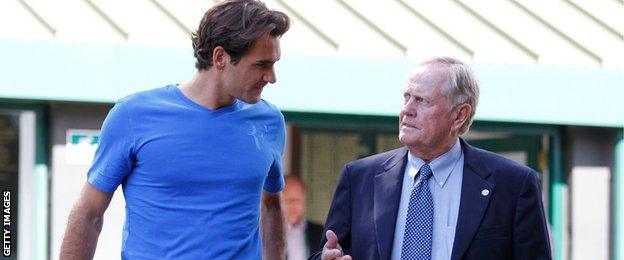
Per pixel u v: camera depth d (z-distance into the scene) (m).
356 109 19.72
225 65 10.75
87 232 11.12
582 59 21.16
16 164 18.72
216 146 10.91
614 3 23.33
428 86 11.57
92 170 11.06
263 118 11.34
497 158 12.03
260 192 11.38
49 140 18.81
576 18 22.55
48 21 18.55
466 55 20.31
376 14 21.31
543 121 20.89
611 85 21.28
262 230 12.42
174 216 10.88
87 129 18.88
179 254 10.88
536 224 11.76
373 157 12.39
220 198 10.95
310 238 21.94
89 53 18.23
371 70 19.75
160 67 18.61
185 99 10.98
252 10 10.67
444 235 11.74
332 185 22.00
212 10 10.81
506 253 11.74
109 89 18.36
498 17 22.08
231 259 11.02
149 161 10.80
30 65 17.91
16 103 18.53
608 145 22.05
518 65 20.58
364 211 12.05
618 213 21.84
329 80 19.55
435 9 21.97
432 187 11.88
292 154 21.75
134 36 18.64
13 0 19.16
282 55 19.27
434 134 11.62
